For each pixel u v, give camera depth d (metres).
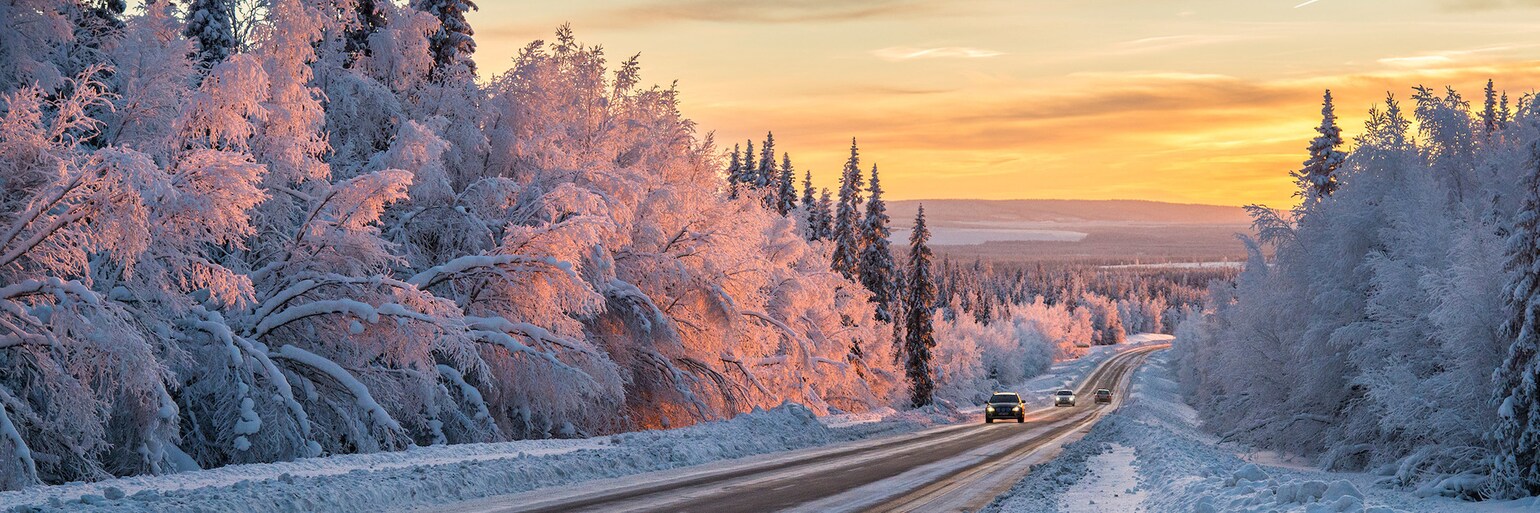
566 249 26.88
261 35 24.31
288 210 24.55
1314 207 27.81
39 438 18.84
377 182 23.56
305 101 24.20
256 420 21.89
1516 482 13.02
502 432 29.02
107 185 16.70
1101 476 19.12
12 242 17.86
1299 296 27.45
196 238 20.23
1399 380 17.09
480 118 32.75
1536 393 12.96
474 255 28.72
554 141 34.66
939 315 94.31
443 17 37.06
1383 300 21.20
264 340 24.27
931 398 69.38
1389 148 25.12
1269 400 28.91
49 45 22.17
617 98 37.84
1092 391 118.38
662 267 34.31
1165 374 141.62
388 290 24.61
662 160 40.28
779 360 42.78
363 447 23.66
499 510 12.73
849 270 67.56
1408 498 13.96
